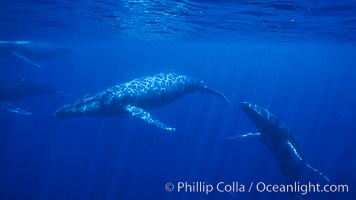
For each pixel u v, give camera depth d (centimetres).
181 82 1512
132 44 6406
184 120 4844
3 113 5600
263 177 3133
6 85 2111
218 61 12788
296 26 2441
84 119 4803
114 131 4281
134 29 3441
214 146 3888
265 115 1329
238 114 5331
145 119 1167
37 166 3566
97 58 12344
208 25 2681
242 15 2030
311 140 4294
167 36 4175
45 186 3181
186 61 13888
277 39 3859
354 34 2858
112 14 2366
